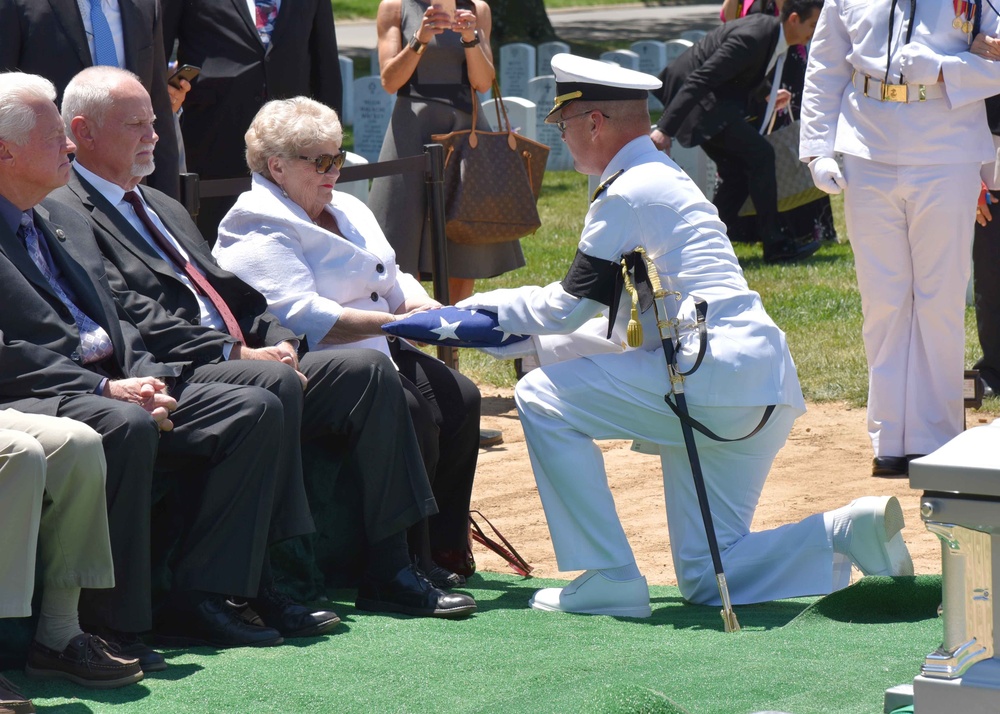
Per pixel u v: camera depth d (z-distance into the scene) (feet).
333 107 33.81
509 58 77.56
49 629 15.49
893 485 27.14
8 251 17.26
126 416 16.06
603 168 19.57
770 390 18.58
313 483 20.01
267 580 17.98
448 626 18.11
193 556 17.10
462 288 33.86
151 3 26.11
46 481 15.05
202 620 17.10
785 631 17.34
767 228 49.08
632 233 18.75
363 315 20.62
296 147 21.02
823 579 18.92
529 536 25.12
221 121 32.42
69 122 19.54
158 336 18.88
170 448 17.10
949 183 26.02
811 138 27.20
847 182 26.99
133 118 19.57
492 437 31.60
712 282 18.75
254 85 32.27
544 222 59.31
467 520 21.90
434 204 29.73
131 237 19.71
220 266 20.95
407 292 22.77
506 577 22.43
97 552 15.34
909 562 19.10
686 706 14.37
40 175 17.37
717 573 17.94
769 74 48.67
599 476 18.98
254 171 21.57
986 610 11.00
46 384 16.65
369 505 19.02
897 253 27.09
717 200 52.37
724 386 18.38
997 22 25.64
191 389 17.51
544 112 74.08
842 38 26.78
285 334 20.07
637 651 16.39
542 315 19.17
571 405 18.93
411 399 20.40
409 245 31.73
